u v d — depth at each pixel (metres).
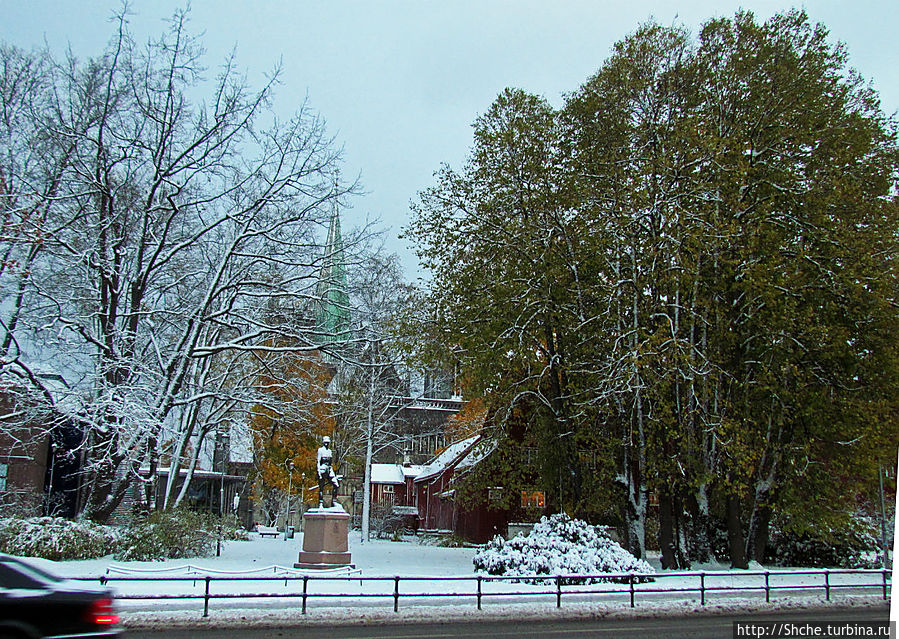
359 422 46.72
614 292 24.06
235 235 28.67
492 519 42.97
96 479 26.25
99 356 25.23
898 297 24.75
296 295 28.48
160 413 25.14
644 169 24.17
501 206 26.20
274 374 31.16
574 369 25.22
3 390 24.05
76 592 8.88
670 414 22.98
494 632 13.48
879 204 25.58
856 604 18.45
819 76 25.92
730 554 27.06
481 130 26.45
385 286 32.34
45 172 25.62
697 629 14.26
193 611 14.34
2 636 8.39
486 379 26.58
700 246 23.22
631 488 24.53
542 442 27.20
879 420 25.14
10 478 31.86
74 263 25.58
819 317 24.61
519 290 25.09
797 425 26.11
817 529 26.53
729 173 24.17
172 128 27.52
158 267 28.34
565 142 26.47
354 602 16.31
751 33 26.11
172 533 24.52
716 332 25.05
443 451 58.59
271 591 17.25
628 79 26.00
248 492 65.50
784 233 25.62
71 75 26.09
